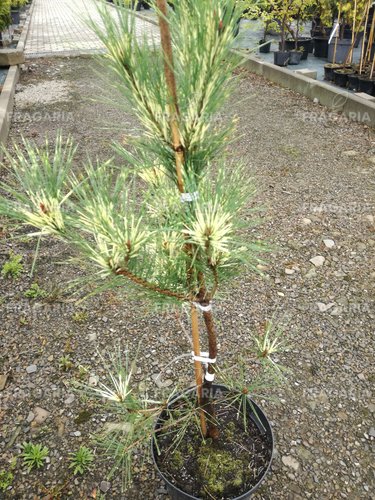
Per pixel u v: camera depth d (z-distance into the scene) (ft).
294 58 28.53
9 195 12.37
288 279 10.16
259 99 22.02
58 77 26.30
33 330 8.90
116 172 13.62
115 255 2.94
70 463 6.57
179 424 5.75
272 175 14.61
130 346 8.50
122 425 4.43
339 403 7.44
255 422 5.94
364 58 23.62
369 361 8.18
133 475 6.38
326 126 18.48
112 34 2.76
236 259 4.03
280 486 6.29
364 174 14.61
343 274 10.32
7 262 10.64
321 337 8.67
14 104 21.56
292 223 12.09
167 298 3.90
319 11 28.22
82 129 18.42
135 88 2.96
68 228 3.15
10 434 7.00
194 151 3.30
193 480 5.33
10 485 6.33
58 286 9.98
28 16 51.47
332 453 6.71
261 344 5.21
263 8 25.96
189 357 8.24
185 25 2.81
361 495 6.19
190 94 2.92
